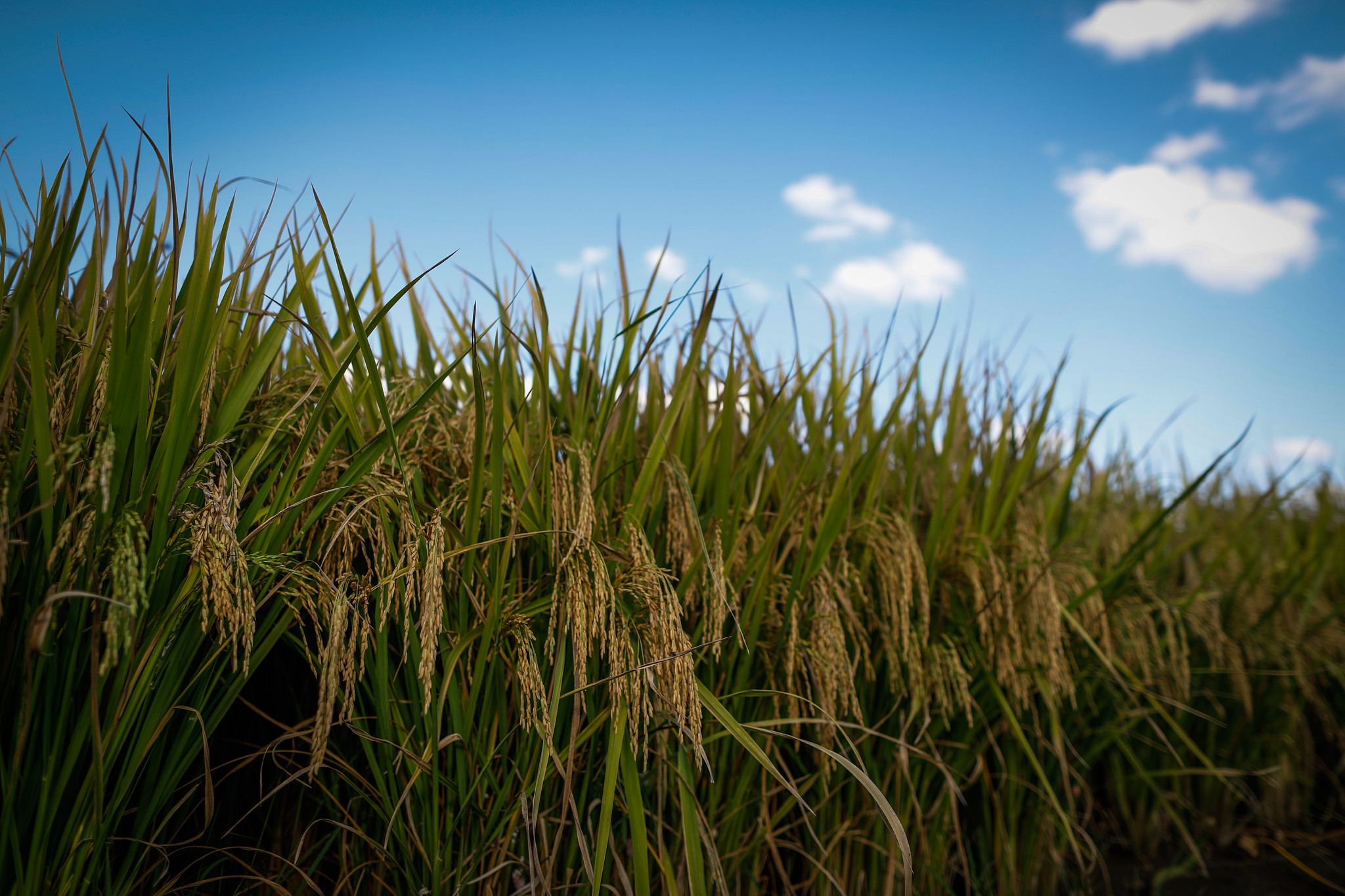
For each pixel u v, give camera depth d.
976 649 2.49
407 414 1.55
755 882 2.23
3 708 1.35
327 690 1.39
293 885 1.97
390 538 1.62
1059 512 3.06
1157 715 3.50
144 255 1.47
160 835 1.76
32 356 1.18
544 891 1.58
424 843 1.71
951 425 2.59
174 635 1.44
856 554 2.46
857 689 2.40
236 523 1.42
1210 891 3.21
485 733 1.79
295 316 1.52
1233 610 3.62
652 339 1.83
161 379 1.36
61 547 1.31
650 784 2.01
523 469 1.80
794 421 2.59
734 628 2.12
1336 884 3.30
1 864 1.28
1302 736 3.94
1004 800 2.87
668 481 2.03
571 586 1.58
